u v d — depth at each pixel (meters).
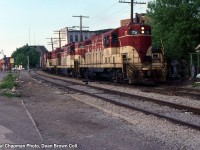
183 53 42.00
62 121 14.67
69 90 30.06
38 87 35.22
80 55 49.81
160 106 18.25
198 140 10.86
